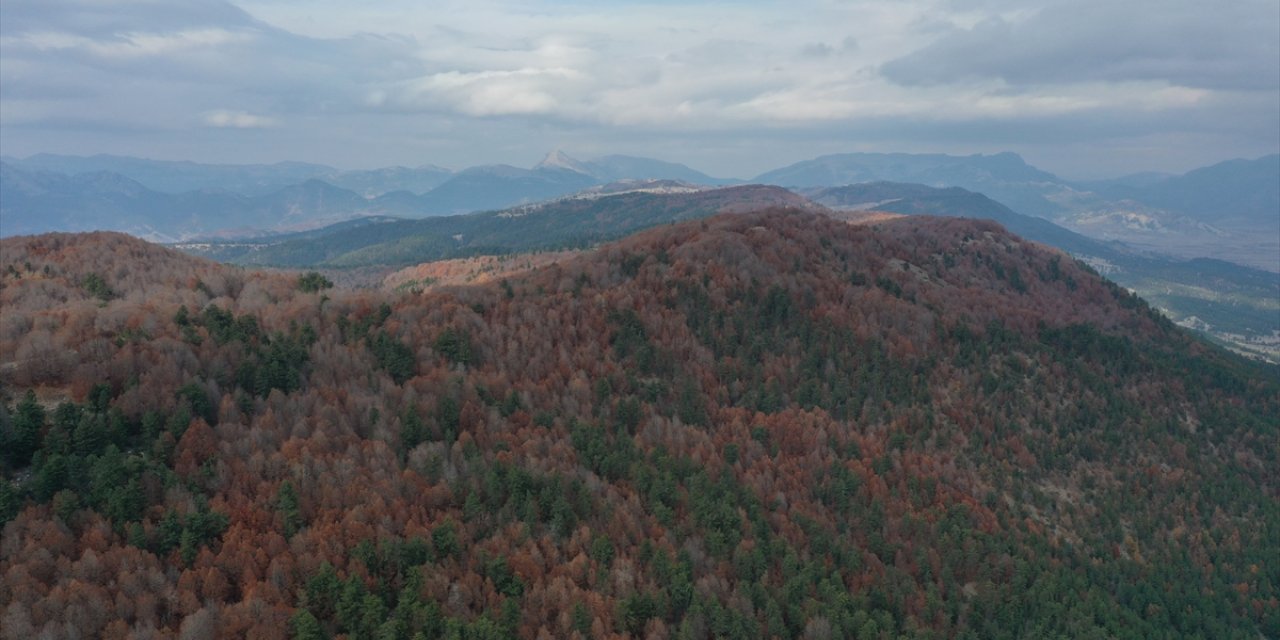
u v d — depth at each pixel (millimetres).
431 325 158375
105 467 97625
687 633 98562
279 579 92625
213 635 83875
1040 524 150875
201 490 103562
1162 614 132375
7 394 114312
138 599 85125
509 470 118875
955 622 118562
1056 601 126625
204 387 119812
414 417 125188
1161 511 163250
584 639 95875
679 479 131625
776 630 104250
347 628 89875
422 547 101125
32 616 79938
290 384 131000
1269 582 148000
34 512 91875
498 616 95812
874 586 117250
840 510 136375
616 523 114875
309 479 107625
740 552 114250
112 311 145000
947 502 144750
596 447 131875
